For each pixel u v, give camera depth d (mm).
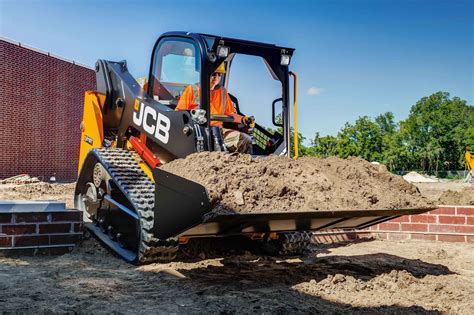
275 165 4914
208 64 5680
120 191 6242
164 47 6402
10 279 4938
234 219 4242
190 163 4809
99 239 6531
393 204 4969
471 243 8453
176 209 4426
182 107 5965
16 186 14859
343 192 4906
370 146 61125
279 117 6305
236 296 4492
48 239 6215
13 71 19500
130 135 6855
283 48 6289
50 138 21391
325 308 4160
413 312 4078
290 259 6566
